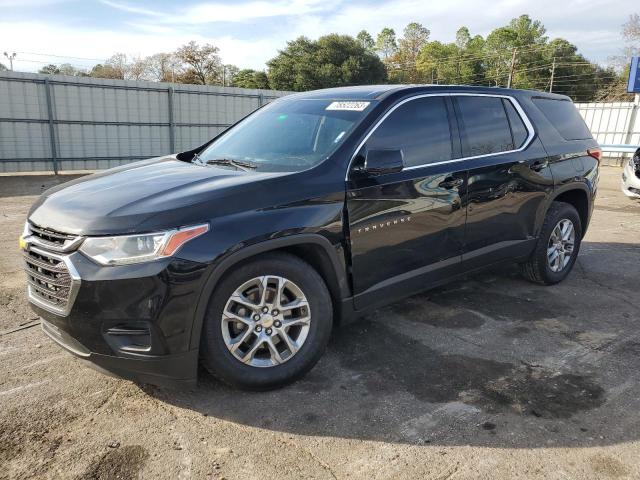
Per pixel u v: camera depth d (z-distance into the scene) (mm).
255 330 2922
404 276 3584
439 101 3900
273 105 4379
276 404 2928
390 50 89250
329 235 3080
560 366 3402
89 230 2576
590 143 5238
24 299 4543
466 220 3922
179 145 18531
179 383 2723
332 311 3211
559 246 4945
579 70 71000
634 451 2529
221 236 2676
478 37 86062
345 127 3457
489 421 2773
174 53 63625
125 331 2594
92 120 16453
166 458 2465
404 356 3521
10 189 12609
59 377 3201
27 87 15141
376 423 2754
